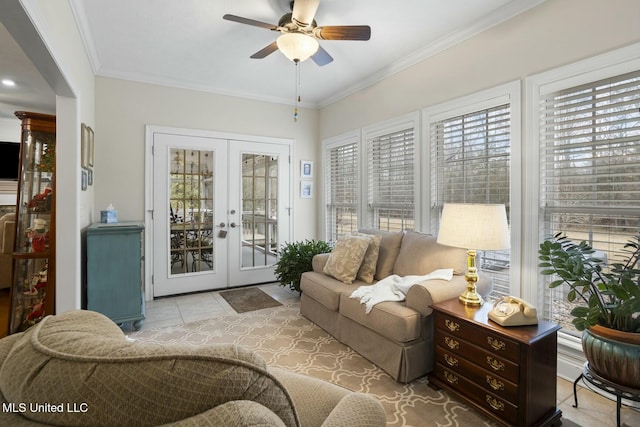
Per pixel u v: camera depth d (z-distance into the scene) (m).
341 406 0.86
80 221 2.66
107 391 0.50
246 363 0.58
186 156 4.10
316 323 3.06
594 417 1.81
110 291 2.88
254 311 3.49
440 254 2.55
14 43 2.67
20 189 2.66
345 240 3.09
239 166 4.43
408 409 1.85
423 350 2.17
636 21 1.87
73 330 0.67
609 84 2.02
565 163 2.24
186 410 0.51
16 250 2.64
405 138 3.50
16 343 0.65
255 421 0.51
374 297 2.36
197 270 4.21
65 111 2.48
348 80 3.97
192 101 4.11
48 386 0.51
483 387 1.78
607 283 1.74
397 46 3.08
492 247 1.88
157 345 0.58
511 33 2.49
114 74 3.65
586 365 1.79
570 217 2.24
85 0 2.36
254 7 2.46
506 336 1.66
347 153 4.46
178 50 3.16
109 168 3.66
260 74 3.79
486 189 2.73
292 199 4.84
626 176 1.98
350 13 2.55
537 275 2.36
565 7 2.17
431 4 2.44
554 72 2.22
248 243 4.54
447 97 3.00
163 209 3.96
